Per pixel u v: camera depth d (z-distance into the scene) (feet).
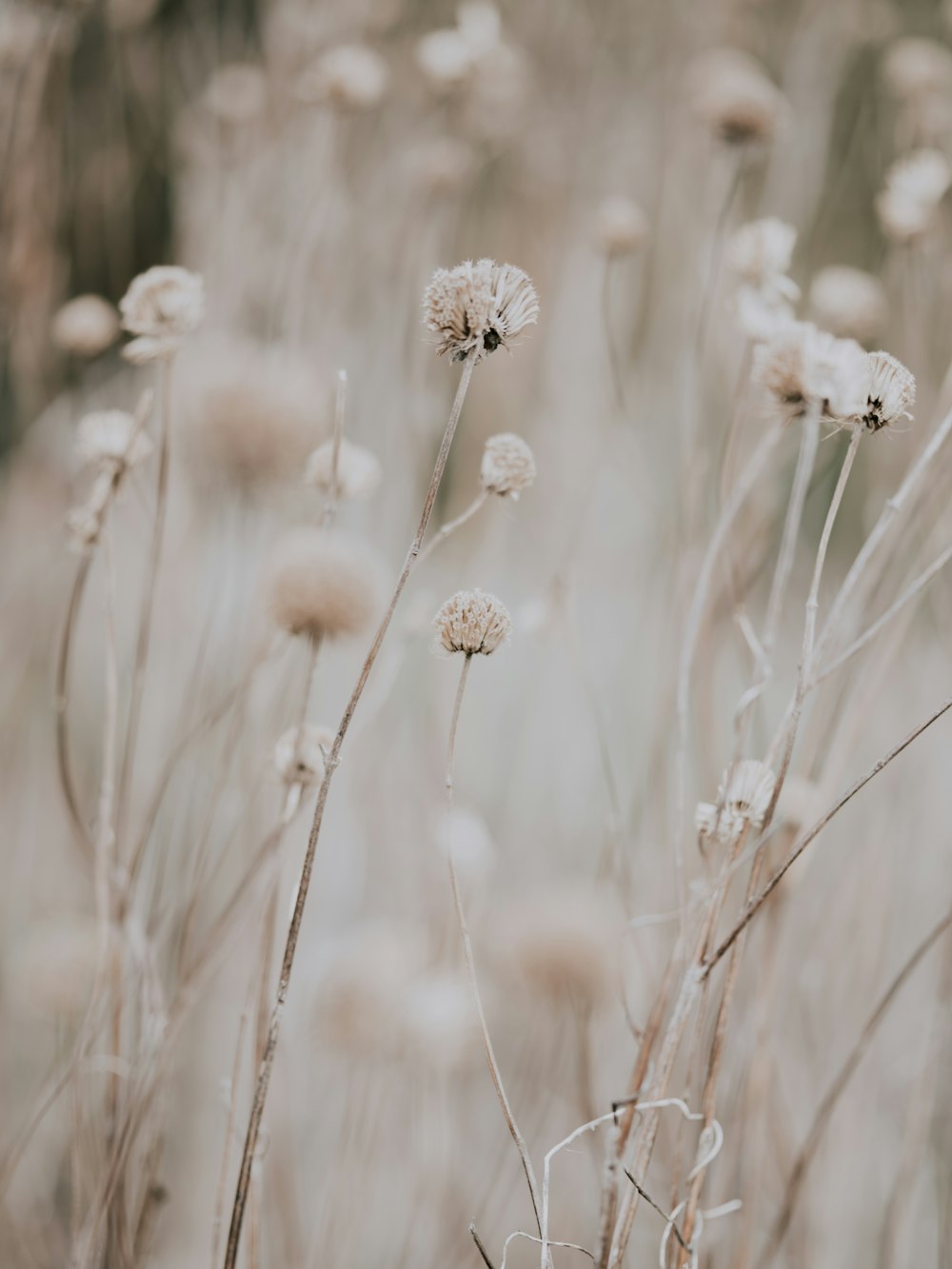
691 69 4.43
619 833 2.27
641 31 4.89
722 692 3.57
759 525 2.54
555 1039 2.47
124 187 4.40
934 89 3.52
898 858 2.67
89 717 3.88
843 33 4.49
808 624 1.81
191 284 2.02
